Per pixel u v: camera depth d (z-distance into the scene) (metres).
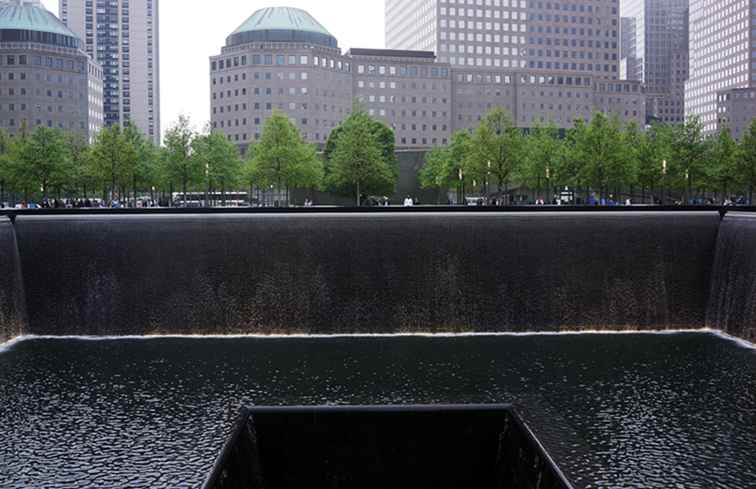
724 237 33.19
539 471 15.48
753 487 15.35
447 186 83.00
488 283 33.41
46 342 30.75
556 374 24.61
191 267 32.94
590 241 33.53
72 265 32.72
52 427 19.05
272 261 33.06
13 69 133.88
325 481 17.86
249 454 17.31
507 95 157.62
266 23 145.75
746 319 30.77
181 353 28.17
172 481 15.05
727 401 21.52
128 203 83.62
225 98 144.50
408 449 17.86
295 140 74.94
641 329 33.59
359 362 26.44
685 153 64.62
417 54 154.62
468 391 22.33
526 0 172.75
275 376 24.39
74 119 139.62
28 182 64.38
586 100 161.75
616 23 178.50
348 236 33.16
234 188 85.88
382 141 89.81
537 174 71.25
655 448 17.61
